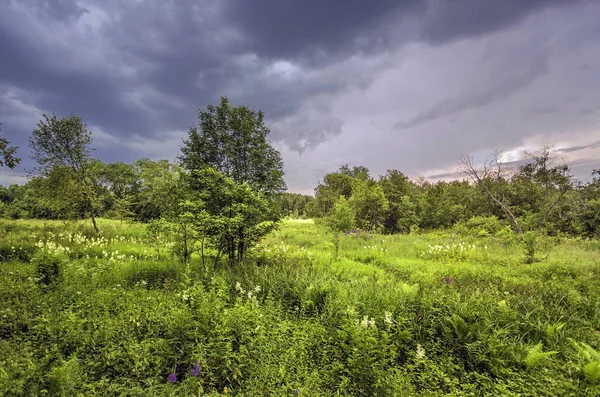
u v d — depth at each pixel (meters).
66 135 17.91
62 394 2.96
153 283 7.52
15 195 57.69
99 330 4.37
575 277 9.14
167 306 5.35
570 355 4.77
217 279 6.91
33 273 7.29
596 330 5.88
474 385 3.94
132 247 12.87
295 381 3.85
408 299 5.95
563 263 10.39
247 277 7.31
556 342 5.08
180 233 9.30
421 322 5.28
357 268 10.31
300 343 4.55
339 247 15.95
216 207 9.12
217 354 3.96
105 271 7.94
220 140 10.53
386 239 20.64
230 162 10.60
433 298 5.85
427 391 3.83
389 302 5.83
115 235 16.12
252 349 4.23
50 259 7.86
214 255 10.12
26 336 4.25
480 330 4.89
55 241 13.23
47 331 4.27
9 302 5.23
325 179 56.69
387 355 4.36
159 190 10.52
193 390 3.51
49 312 4.91
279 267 8.66
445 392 3.96
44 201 19.98
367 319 4.88
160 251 11.35
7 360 3.39
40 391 2.94
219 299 5.56
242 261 9.39
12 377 3.02
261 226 9.70
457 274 9.62
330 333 4.96
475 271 9.95
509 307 5.91
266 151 10.83
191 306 5.16
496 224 24.55
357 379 3.98
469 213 33.84
